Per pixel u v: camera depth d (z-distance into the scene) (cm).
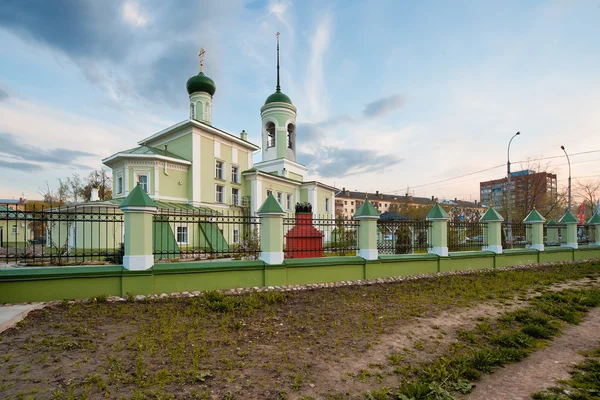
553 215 3569
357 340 481
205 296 683
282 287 820
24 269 639
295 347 448
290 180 3012
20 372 348
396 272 992
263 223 841
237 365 385
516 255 1275
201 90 2616
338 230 1097
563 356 451
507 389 358
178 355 402
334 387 346
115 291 685
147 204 704
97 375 342
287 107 3238
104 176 4538
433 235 1104
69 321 530
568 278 1033
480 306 682
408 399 322
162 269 718
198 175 2198
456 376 372
